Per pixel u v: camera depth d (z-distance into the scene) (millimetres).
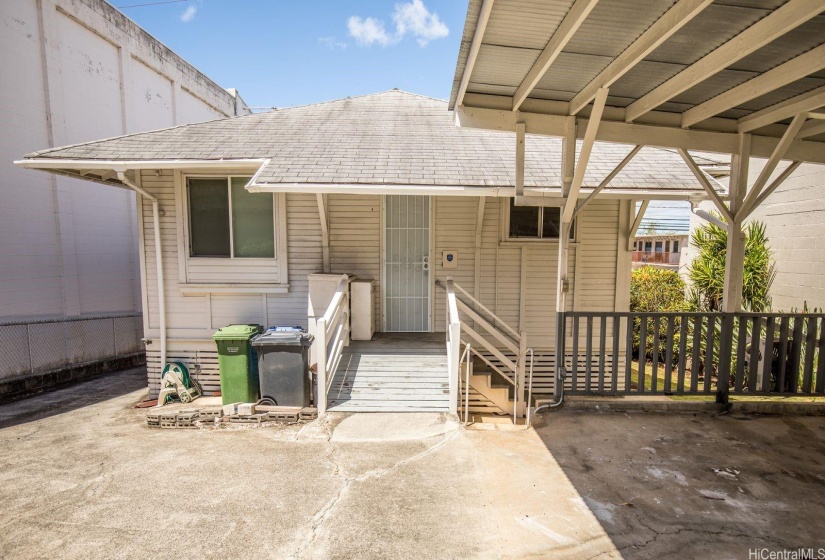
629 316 4906
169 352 6957
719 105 4379
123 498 3311
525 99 4664
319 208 6613
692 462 3730
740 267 4941
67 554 2684
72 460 4059
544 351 7195
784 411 4809
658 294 10188
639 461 3754
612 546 2676
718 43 3410
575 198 4668
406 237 7160
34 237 8117
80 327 8945
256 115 8055
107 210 9938
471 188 5684
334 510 3090
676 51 3549
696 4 2678
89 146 6309
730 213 5004
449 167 6227
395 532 2842
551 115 4719
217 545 2738
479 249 7102
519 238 7059
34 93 8062
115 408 6492
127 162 5859
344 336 6297
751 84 4016
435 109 8617
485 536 2793
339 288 5879
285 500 3225
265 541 2771
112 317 9711
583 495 3240
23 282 7898
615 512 3023
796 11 2752
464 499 3209
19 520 3053
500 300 7160
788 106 4383
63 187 8719
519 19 3168
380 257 7156
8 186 7609
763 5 2867
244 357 5598
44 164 5742
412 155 6578
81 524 2990
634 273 11031
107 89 10008
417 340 6754
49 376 8055
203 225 6816
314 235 6930
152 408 6180
